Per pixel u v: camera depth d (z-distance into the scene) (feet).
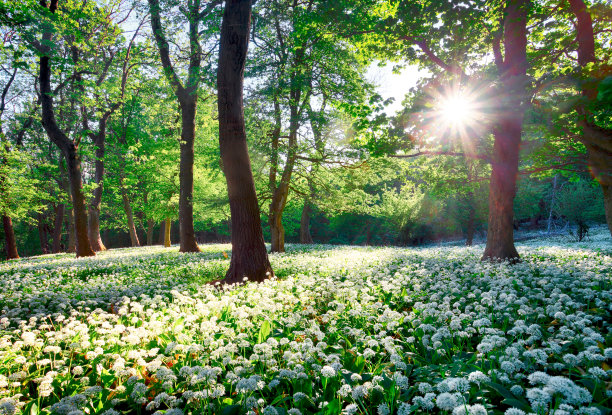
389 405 9.28
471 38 37.65
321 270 32.01
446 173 48.88
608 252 43.93
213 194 90.74
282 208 65.10
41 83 57.11
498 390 8.93
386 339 12.66
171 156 90.99
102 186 83.92
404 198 120.98
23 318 20.29
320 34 39.99
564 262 32.73
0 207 78.69
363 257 45.65
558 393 8.57
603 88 8.64
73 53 67.62
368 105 34.94
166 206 96.43
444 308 16.46
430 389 9.20
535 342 13.32
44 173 104.94
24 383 11.43
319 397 9.92
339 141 60.03
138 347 14.24
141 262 46.39
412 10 32.04
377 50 40.11
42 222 131.95
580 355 10.31
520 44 32.94
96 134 83.15
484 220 103.50
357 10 34.14
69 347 14.17
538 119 24.99
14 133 92.79
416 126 32.76
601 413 8.16
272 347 12.74
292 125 59.06
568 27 37.19
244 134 29.89
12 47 44.14
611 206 27.68
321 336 13.03
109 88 61.41
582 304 16.28
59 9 54.29
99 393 10.29
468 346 13.28
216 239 213.25
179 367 12.01
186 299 19.57
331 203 70.08
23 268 46.11
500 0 31.71
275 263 40.14
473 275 25.86
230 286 25.41
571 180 41.11
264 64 57.31
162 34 62.44
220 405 9.56
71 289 28.09
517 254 35.70
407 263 35.29
